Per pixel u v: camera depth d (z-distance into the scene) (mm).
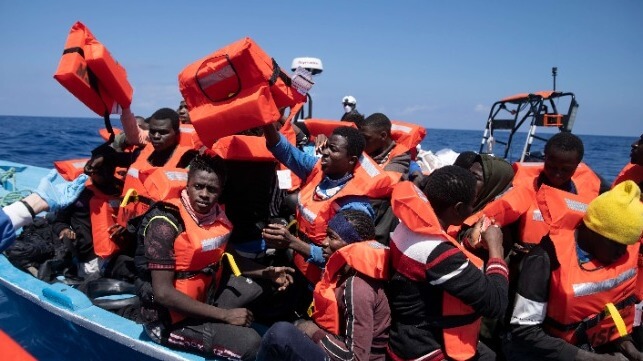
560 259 2637
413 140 5113
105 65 3822
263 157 3855
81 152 20156
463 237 3146
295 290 3719
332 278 2785
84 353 3635
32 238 4543
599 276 2623
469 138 70625
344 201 3361
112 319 3455
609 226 2545
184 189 3092
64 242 4387
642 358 2658
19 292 3963
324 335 2658
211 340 2982
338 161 3424
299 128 5555
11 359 4023
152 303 3049
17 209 2527
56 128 40719
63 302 3674
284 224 3975
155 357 3109
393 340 2656
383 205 3600
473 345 2572
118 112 4328
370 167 3482
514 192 3148
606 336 2738
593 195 3518
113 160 4328
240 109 2877
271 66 3004
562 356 2641
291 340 2547
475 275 2408
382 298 2633
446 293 2496
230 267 3467
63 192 4324
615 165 28391
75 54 3744
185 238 2887
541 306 2672
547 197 2783
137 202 4012
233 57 2846
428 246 2443
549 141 3252
